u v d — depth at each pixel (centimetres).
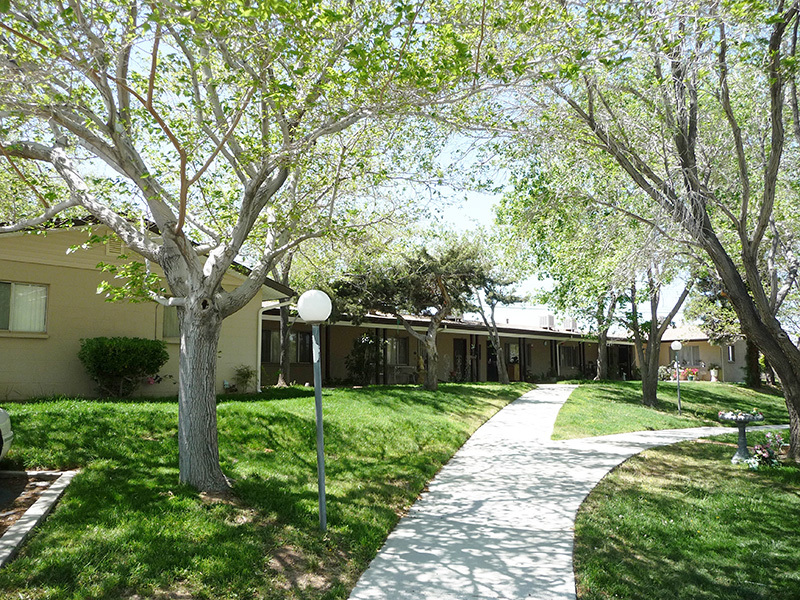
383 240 1223
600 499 787
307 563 530
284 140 743
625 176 1077
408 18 629
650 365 2066
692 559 595
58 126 793
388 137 909
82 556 486
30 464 730
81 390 1245
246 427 972
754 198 1101
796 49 912
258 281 749
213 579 477
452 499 779
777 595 520
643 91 987
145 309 1363
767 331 1005
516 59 699
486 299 2611
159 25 546
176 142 573
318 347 632
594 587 506
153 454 800
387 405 1417
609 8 723
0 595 425
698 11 721
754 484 906
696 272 1247
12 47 618
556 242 1465
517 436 1298
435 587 498
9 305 1154
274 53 629
